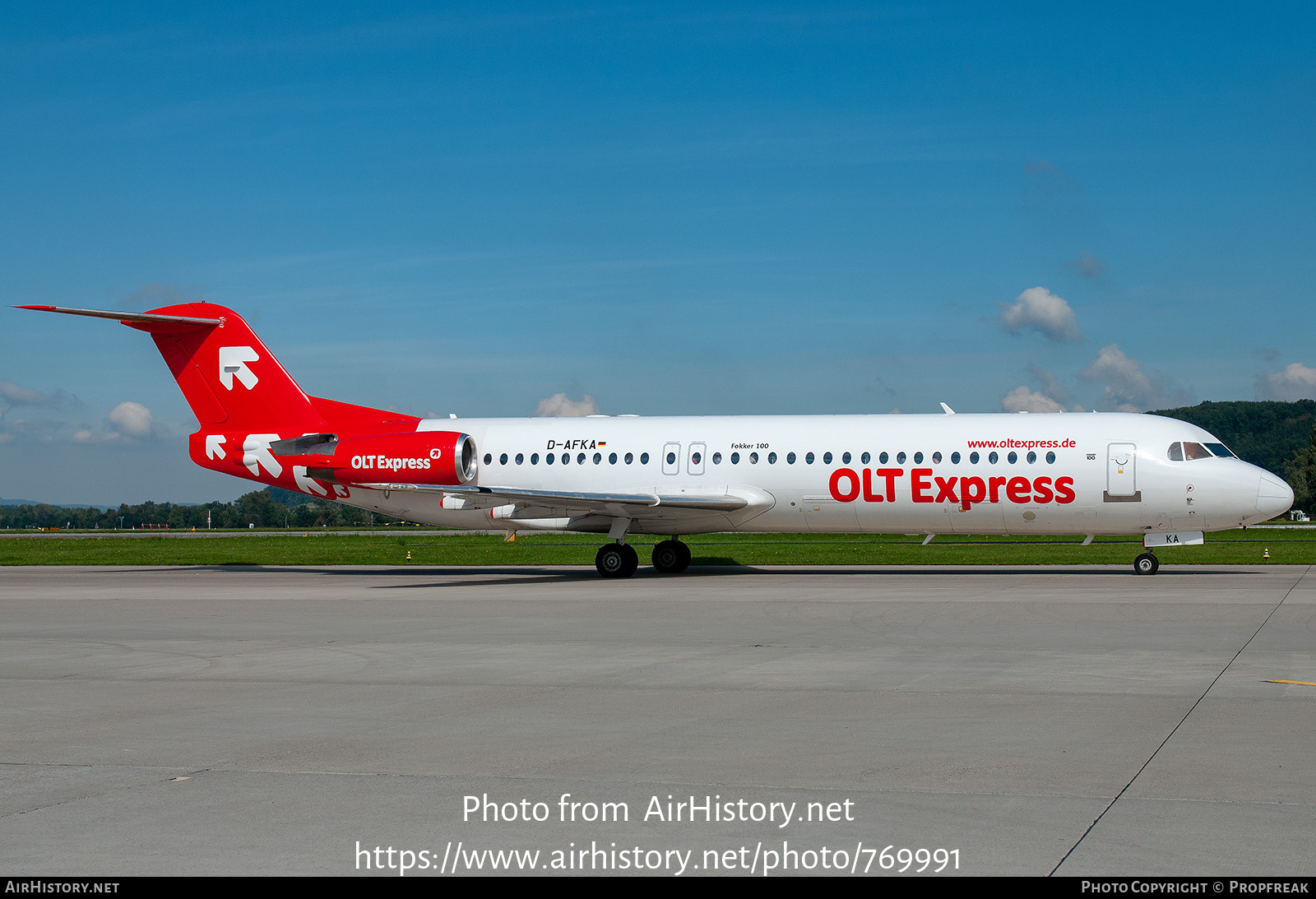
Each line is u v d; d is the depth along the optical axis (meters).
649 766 8.86
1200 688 12.02
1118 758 8.91
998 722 10.39
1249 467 27.52
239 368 34.03
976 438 29.00
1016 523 29.03
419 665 14.49
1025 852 6.70
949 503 29.08
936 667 13.77
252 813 7.64
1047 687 12.27
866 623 18.67
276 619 20.69
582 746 9.59
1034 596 22.64
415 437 31.09
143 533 88.25
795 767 8.78
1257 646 15.20
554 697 11.98
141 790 8.27
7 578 33.75
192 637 17.97
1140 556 28.95
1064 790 7.98
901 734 9.94
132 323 33.47
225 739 9.99
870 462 29.53
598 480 31.67
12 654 15.98
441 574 33.66
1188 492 27.48
